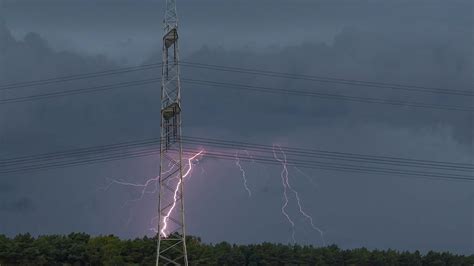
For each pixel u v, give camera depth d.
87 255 122.00
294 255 133.62
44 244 122.38
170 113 86.81
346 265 135.50
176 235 95.25
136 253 125.94
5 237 124.31
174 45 88.44
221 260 130.12
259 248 135.12
